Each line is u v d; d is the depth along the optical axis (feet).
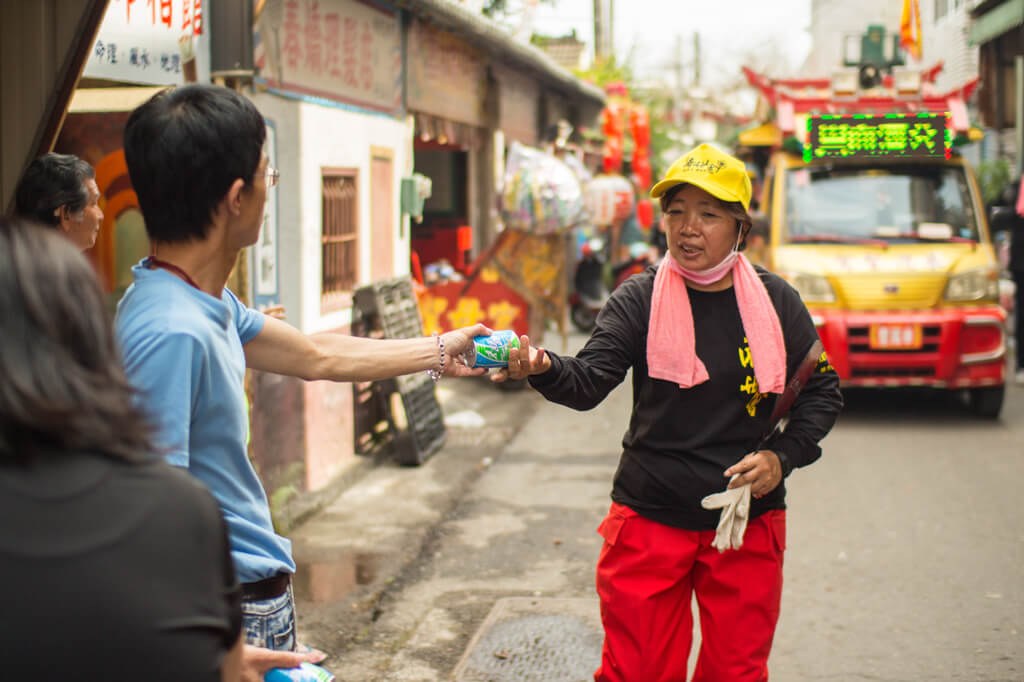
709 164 8.35
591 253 50.98
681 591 8.81
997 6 37.99
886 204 29.32
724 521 8.15
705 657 8.87
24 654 3.59
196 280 6.15
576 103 51.01
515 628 14.01
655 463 8.62
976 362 27.40
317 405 20.76
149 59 16.21
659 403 8.61
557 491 21.15
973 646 13.29
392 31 25.16
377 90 24.20
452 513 19.60
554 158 31.78
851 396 32.27
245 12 16.69
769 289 8.86
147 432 4.06
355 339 7.58
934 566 16.39
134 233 18.20
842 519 19.01
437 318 32.78
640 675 8.74
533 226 31.12
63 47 10.94
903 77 28.81
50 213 11.07
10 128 11.18
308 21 19.85
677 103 123.65
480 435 26.68
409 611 14.71
